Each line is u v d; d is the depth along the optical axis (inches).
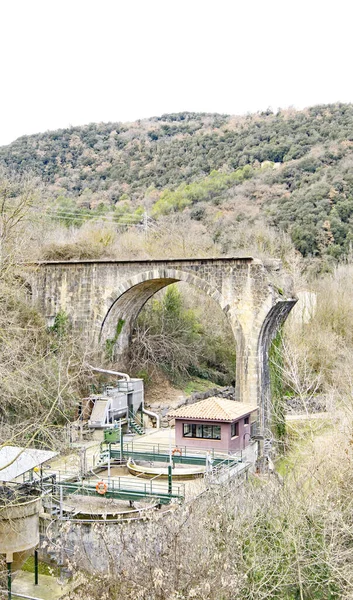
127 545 787.4
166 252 1994.3
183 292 2206.0
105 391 1496.1
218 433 1205.7
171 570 677.9
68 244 1831.9
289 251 2470.5
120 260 1578.5
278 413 1520.7
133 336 1829.5
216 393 1934.1
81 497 1006.4
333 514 776.3
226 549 713.6
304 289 2212.1
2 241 1167.6
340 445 975.0
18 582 874.8
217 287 1478.8
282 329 1734.7
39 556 932.0
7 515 788.0
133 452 1236.5
